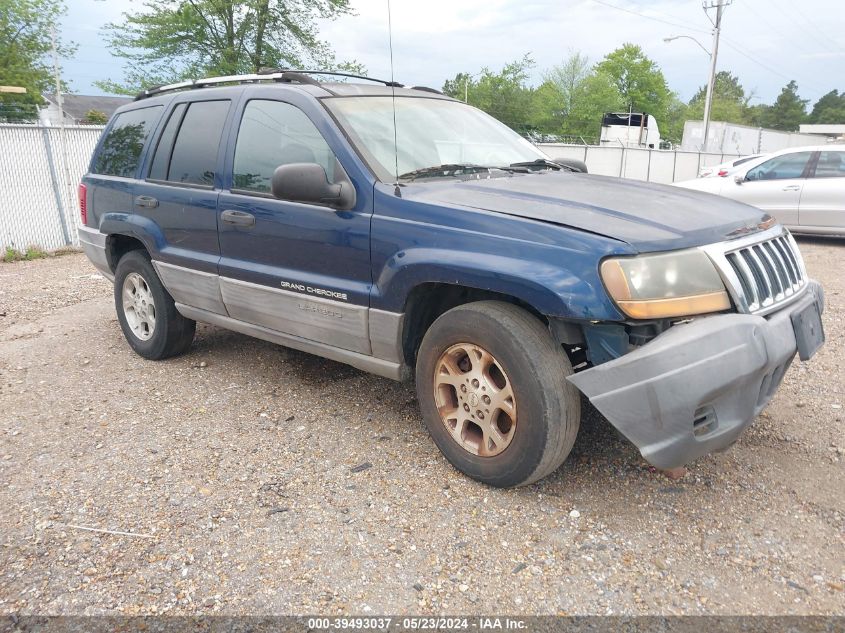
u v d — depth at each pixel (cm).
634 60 6003
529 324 273
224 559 255
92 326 590
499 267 269
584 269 253
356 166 326
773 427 357
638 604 229
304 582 241
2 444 355
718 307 258
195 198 407
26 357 504
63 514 286
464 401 300
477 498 293
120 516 284
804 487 297
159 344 470
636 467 316
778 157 1024
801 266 318
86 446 351
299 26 2320
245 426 372
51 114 4078
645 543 261
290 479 313
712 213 296
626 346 262
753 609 225
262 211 365
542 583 239
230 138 395
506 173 356
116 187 477
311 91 361
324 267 342
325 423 374
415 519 279
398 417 379
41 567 251
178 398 414
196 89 450
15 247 1073
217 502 294
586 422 363
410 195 309
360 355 344
